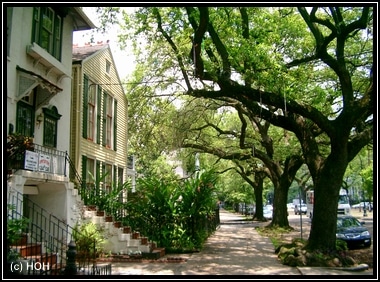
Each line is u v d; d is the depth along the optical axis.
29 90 12.28
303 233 23.36
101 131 20.39
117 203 15.46
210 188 16.58
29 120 13.31
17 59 12.27
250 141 30.91
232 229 26.92
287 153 26.88
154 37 15.88
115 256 13.19
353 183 59.94
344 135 12.67
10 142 10.86
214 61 14.66
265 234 22.83
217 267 11.77
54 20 14.66
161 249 14.22
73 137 17.31
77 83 17.58
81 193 14.85
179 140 26.06
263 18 14.81
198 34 12.15
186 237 15.37
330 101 19.25
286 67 14.70
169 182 17.47
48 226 13.09
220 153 27.67
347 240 17.02
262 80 13.26
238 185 46.97
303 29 18.08
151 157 27.95
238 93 13.78
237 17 14.56
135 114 25.14
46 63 13.81
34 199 13.31
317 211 12.89
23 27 12.69
